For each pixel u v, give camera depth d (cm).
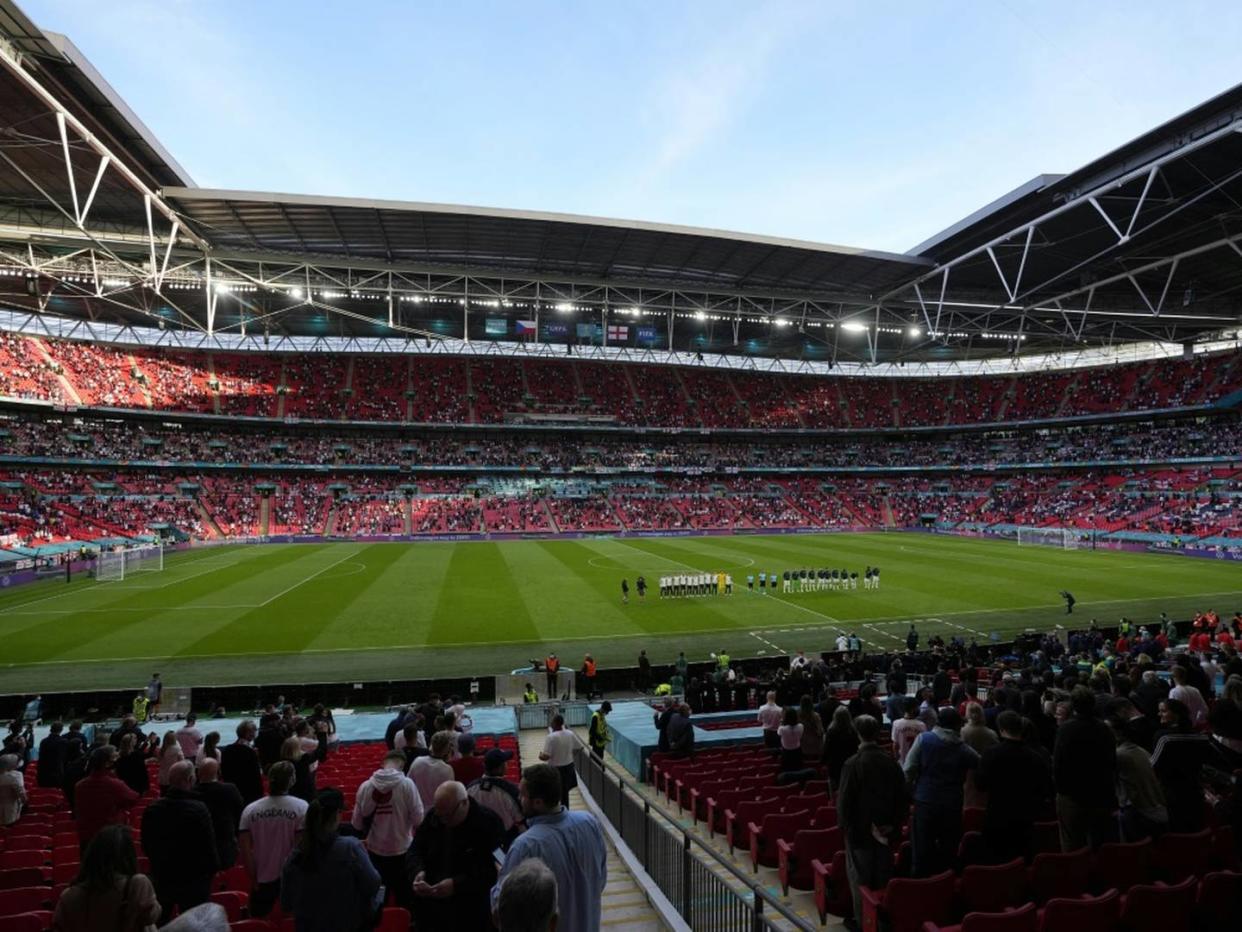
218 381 7888
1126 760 706
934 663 2316
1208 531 6147
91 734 1709
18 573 4444
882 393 9875
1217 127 3488
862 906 622
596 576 4572
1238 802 626
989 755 646
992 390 9575
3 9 2716
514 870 304
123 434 7138
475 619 3309
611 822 1064
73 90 3222
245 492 7294
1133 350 9088
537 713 2075
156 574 4622
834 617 3378
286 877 476
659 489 8550
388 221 4672
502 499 7856
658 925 735
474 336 7600
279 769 620
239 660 2645
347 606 3581
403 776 639
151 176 4044
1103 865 658
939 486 8938
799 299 6234
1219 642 2088
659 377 9550
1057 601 3741
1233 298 6275
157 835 555
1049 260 5347
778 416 9356
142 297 6538
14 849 891
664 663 2658
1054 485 8181
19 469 6328
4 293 6259
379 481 7975
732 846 967
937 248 5297
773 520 8150
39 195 4172
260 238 4947
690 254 5362
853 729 840
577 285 5994
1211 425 7625
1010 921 538
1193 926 584
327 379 8350
